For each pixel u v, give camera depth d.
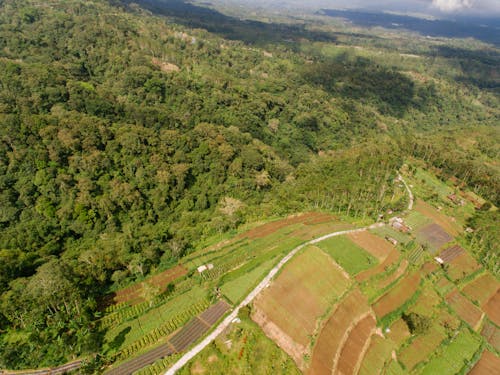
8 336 55.06
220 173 117.12
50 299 56.88
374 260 78.31
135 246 78.38
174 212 102.94
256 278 69.56
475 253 93.88
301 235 87.56
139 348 55.53
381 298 72.12
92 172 96.25
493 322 76.31
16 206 84.88
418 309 73.88
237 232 93.69
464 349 68.00
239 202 106.25
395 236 91.50
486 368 65.38
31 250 77.00
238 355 53.31
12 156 88.44
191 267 78.25
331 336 59.38
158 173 104.56
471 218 110.81
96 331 58.62
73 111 112.75
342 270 72.69
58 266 63.25
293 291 65.75
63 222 85.75
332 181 114.56
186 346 55.78
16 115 96.00
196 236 88.88
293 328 58.41
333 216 102.19
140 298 68.06
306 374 52.28
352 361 57.62
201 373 50.78
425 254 88.38
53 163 92.06
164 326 60.06
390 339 65.44
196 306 64.44
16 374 49.88
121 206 93.56
